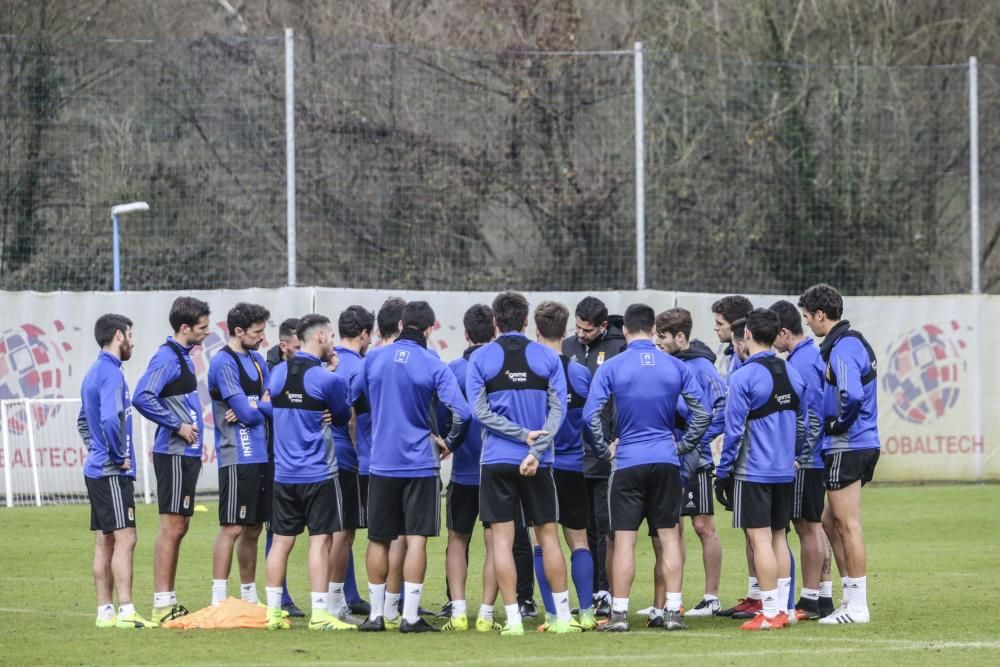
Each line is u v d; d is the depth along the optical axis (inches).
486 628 1120.8
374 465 1114.7
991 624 1123.9
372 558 1119.0
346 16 3161.9
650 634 1083.3
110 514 1114.7
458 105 3075.8
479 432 1136.8
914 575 1424.7
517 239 3041.3
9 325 2186.3
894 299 2361.0
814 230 3095.5
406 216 3009.4
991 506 2073.1
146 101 3021.7
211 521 1947.6
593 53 2316.7
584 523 1165.7
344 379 1157.1
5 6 3056.1
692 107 3105.3
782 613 1119.0
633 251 3041.3
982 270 3147.1
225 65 3031.5
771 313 1115.9
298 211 2957.7
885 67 2795.3
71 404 2201.0
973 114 2385.6
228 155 3021.7
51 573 1465.3
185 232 3002.0
